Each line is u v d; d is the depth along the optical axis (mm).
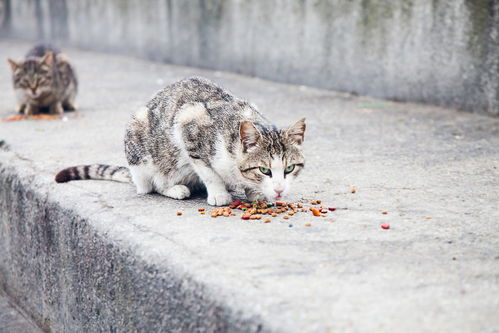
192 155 2576
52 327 2684
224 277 2281
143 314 2391
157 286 2354
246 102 2635
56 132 3146
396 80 3566
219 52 4805
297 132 2549
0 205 2848
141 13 5520
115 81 4406
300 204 2566
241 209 2557
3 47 6566
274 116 3348
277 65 4332
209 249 2367
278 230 2441
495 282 2268
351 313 2193
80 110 3467
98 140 3055
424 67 3455
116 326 2467
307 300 2223
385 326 2168
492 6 3232
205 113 2578
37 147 2973
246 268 2305
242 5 4484
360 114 3371
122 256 2426
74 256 2566
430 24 3408
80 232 2541
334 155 2908
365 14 3660
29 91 3338
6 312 2799
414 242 2396
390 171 2777
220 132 2553
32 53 3570
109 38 6031
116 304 2457
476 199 2596
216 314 2252
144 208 2555
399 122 3250
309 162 2854
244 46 4566
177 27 5145
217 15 4723
